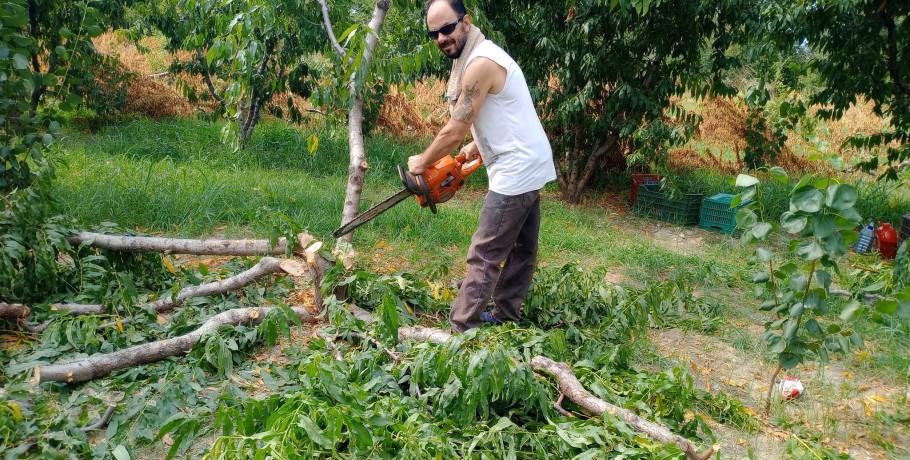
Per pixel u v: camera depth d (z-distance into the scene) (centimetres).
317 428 231
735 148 1056
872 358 400
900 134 724
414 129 1148
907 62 682
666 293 411
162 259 408
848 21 671
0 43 350
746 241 311
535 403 289
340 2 558
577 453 265
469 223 645
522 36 785
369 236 566
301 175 789
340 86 403
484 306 356
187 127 1016
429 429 251
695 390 331
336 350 328
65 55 391
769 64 729
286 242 376
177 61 962
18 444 237
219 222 572
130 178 638
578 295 432
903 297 286
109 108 994
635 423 268
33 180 382
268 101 923
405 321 382
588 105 780
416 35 574
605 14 707
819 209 282
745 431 313
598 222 742
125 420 266
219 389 299
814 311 306
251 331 335
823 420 326
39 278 352
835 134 1178
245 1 406
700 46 796
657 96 775
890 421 330
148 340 338
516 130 337
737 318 471
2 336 325
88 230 434
